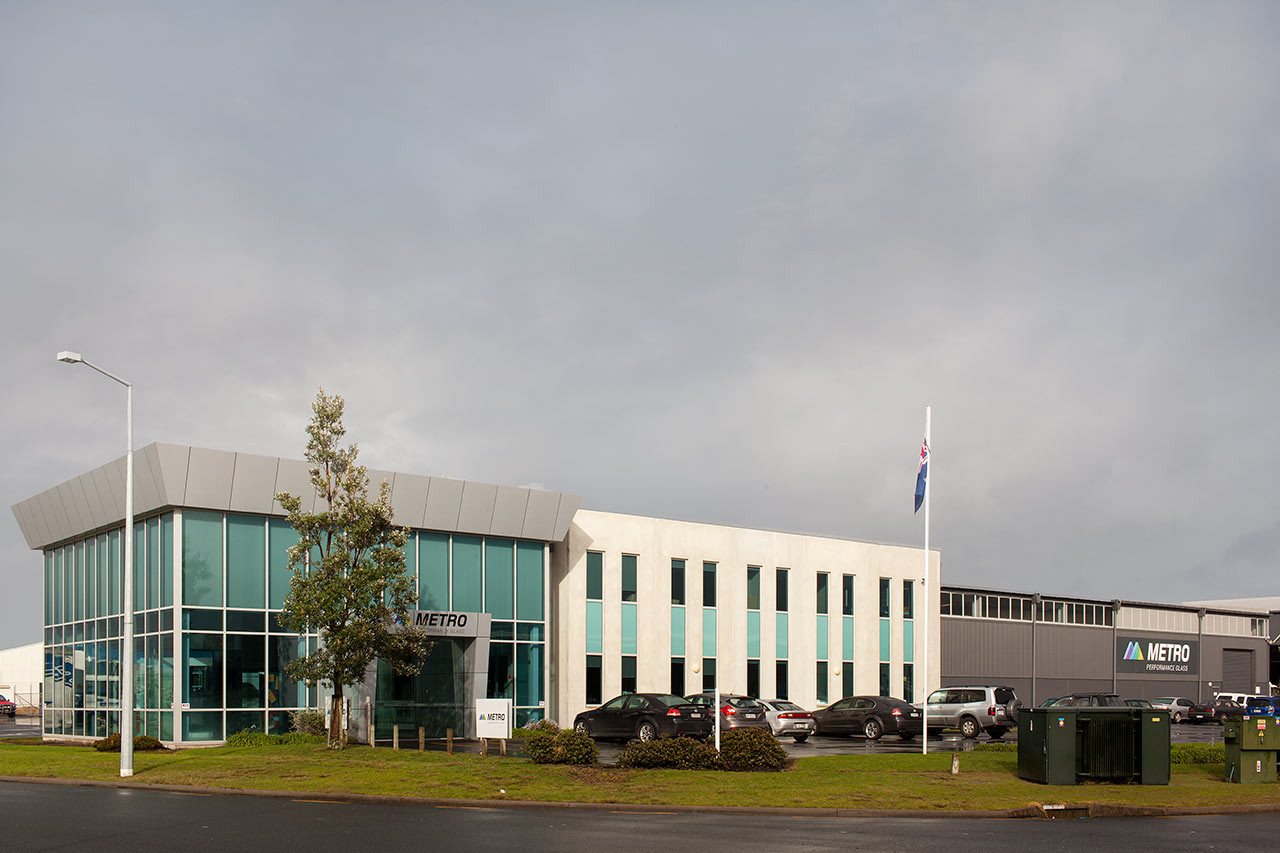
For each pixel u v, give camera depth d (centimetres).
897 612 5266
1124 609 6900
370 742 3153
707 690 4475
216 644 3297
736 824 1744
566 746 2566
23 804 1950
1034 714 2336
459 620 3625
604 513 4275
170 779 2312
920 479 3092
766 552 4766
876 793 2078
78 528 3838
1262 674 7744
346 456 2988
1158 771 2331
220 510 3331
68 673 3956
